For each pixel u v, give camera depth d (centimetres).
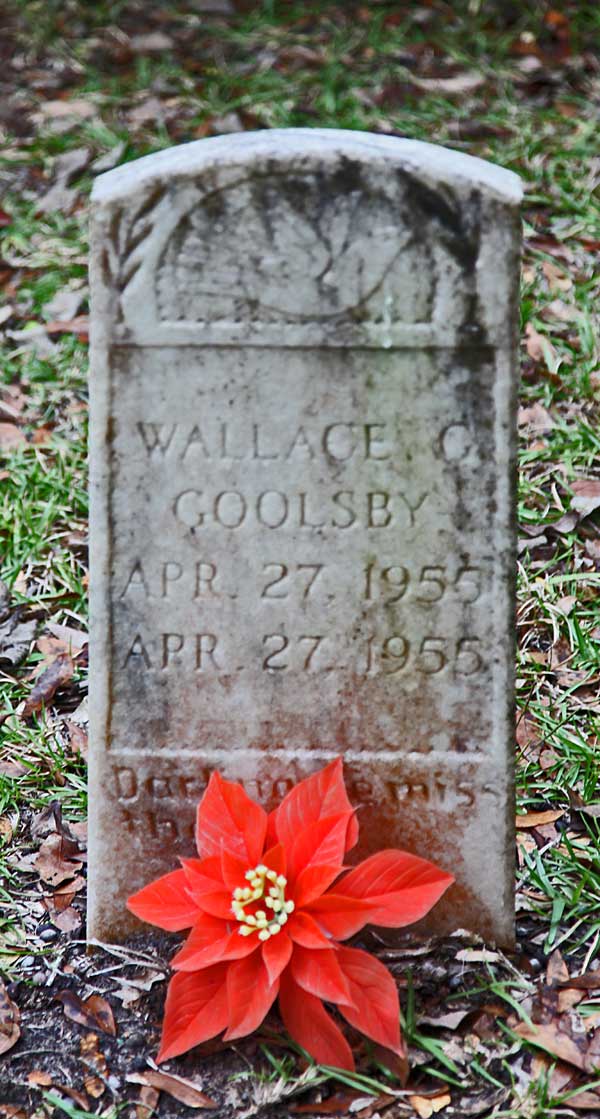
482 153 282
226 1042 162
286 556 162
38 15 341
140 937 171
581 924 172
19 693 200
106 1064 162
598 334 242
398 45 323
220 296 157
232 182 155
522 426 229
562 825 181
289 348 158
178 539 162
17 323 253
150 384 159
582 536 215
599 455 224
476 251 156
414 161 154
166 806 168
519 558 212
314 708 165
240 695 165
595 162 279
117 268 157
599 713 193
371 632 163
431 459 160
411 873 162
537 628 203
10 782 187
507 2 338
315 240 156
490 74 312
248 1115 157
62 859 180
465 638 163
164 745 166
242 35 332
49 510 219
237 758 167
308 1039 159
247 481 161
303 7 343
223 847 162
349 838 163
